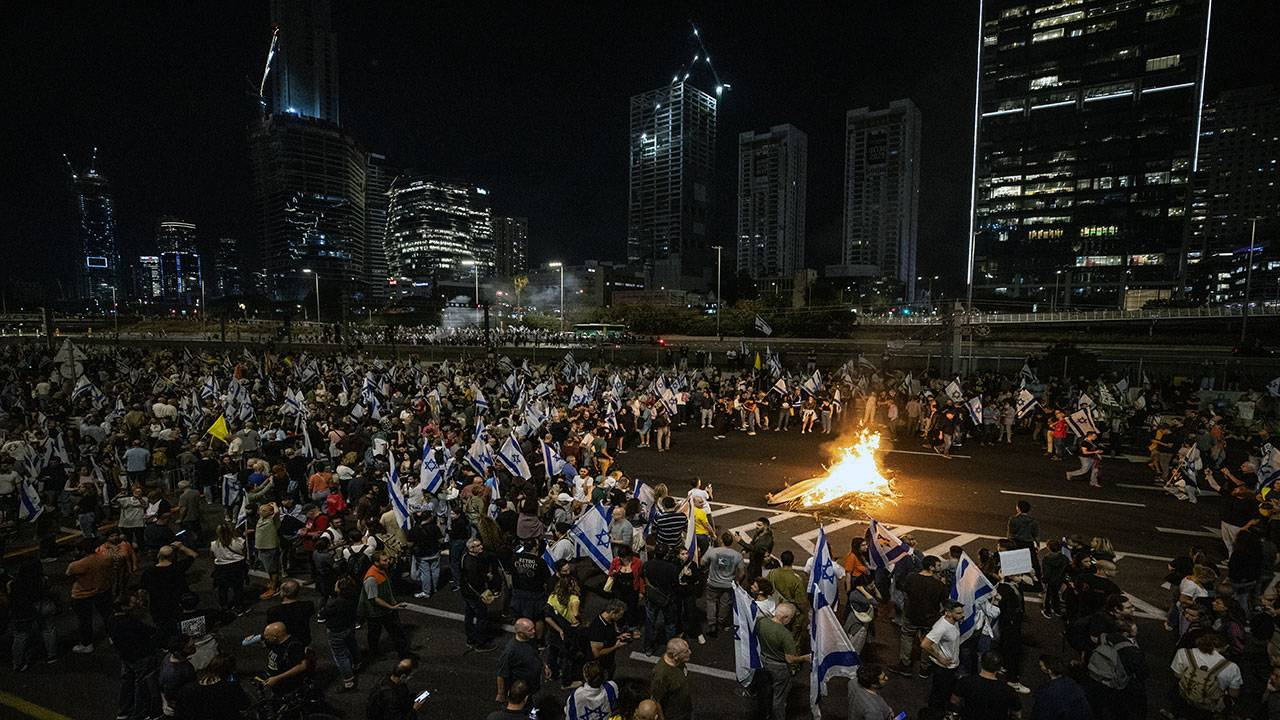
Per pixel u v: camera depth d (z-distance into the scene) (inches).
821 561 341.7
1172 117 5644.7
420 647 390.0
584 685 268.8
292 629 317.4
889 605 425.1
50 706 331.6
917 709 327.3
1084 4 5944.9
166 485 679.7
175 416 802.8
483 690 344.2
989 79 6397.6
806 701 341.4
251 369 1528.1
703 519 467.5
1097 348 2445.9
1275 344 2701.8
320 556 410.0
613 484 531.2
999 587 348.8
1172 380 1258.0
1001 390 1219.2
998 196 6407.5
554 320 3993.6
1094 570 372.2
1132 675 293.7
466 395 1023.6
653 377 1337.4
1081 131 6013.8
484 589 404.2
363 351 2518.5
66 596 459.5
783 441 990.4
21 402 1007.0
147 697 315.6
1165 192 5684.1
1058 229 6141.7
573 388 1176.2
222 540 422.6
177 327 5064.0
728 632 406.0
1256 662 332.2
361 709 327.6
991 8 6343.5
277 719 284.2
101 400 946.1
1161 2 5634.8
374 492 523.8
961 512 639.1
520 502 518.3
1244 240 7864.2
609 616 322.7
